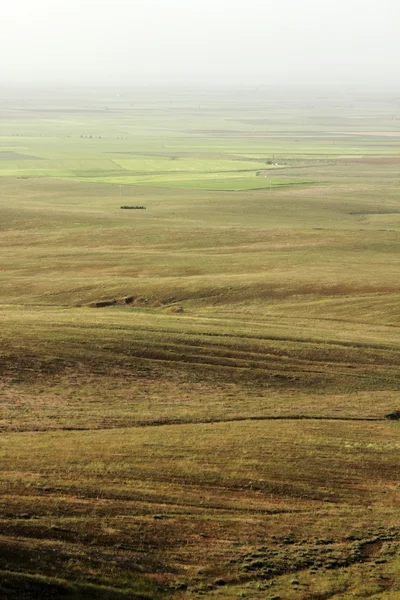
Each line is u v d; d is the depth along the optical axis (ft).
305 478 151.74
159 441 165.89
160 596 109.70
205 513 135.33
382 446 168.66
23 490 136.46
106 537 123.13
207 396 200.85
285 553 124.16
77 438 166.20
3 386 199.41
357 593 113.39
